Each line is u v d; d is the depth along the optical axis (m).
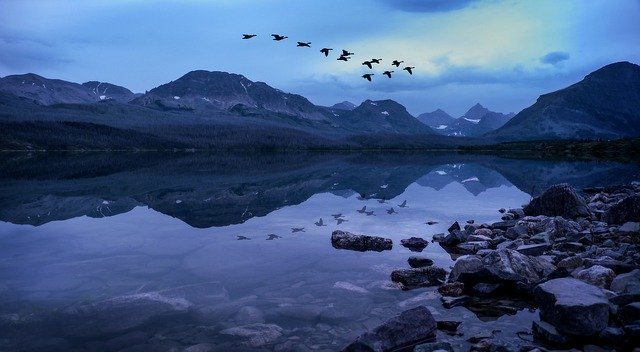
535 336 8.73
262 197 32.62
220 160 117.62
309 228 20.36
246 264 14.15
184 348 8.29
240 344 8.44
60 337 8.78
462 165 83.88
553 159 107.62
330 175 57.06
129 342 8.56
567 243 15.31
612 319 8.71
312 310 10.16
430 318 8.91
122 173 61.41
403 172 62.94
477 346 8.03
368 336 8.09
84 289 11.66
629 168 67.06
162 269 13.55
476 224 20.81
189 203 29.16
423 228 20.42
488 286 11.38
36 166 79.69
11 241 17.39
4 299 10.88
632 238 15.78
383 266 13.91
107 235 18.66
